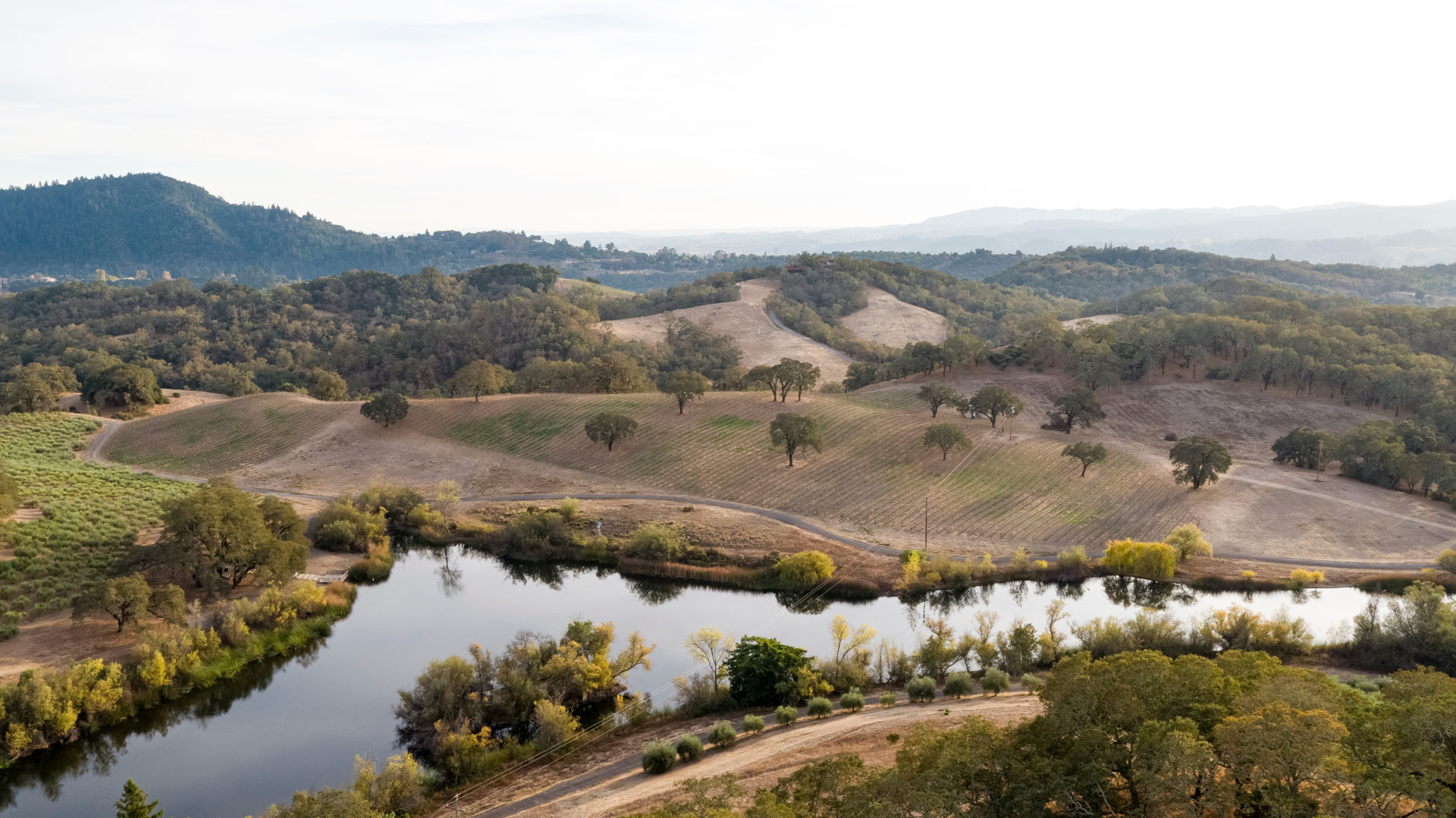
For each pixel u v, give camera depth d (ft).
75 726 197.98
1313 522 373.81
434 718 204.95
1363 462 424.87
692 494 415.03
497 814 166.61
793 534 356.18
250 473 452.35
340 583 298.56
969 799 111.65
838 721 200.54
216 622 245.86
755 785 158.20
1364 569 328.49
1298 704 113.50
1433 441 432.25
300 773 188.85
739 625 279.08
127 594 233.14
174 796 179.63
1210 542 355.77
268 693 227.61
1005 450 453.17
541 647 231.50
